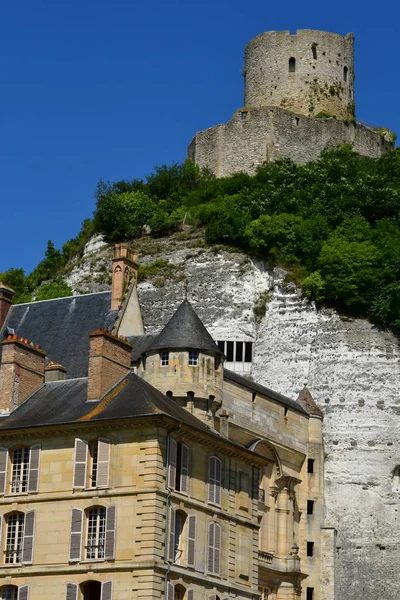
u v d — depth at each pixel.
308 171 107.50
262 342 92.56
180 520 56.28
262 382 90.56
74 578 54.00
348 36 120.44
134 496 54.03
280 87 118.00
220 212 101.25
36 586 54.59
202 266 97.94
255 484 63.25
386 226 98.94
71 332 74.56
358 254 91.81
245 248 98.12
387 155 112.69
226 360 92.75
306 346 90.56
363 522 83.38
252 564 61.56
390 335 89.31
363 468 84.94
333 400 87.56
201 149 118.00
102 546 54.16
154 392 60.00
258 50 120.06
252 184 109.56
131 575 52.91
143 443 54.62
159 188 116.56
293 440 81.06
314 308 92.00
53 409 59.53
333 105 118.12
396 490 84.25
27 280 112.19
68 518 55.09
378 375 87.81
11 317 77.81
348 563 82.25
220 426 68.56
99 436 55.66
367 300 91.00
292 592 77.06
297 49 118.44
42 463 56.66
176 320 69.06
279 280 94.50
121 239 107.00
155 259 100.38
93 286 102.06
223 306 94.94
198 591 56.06
